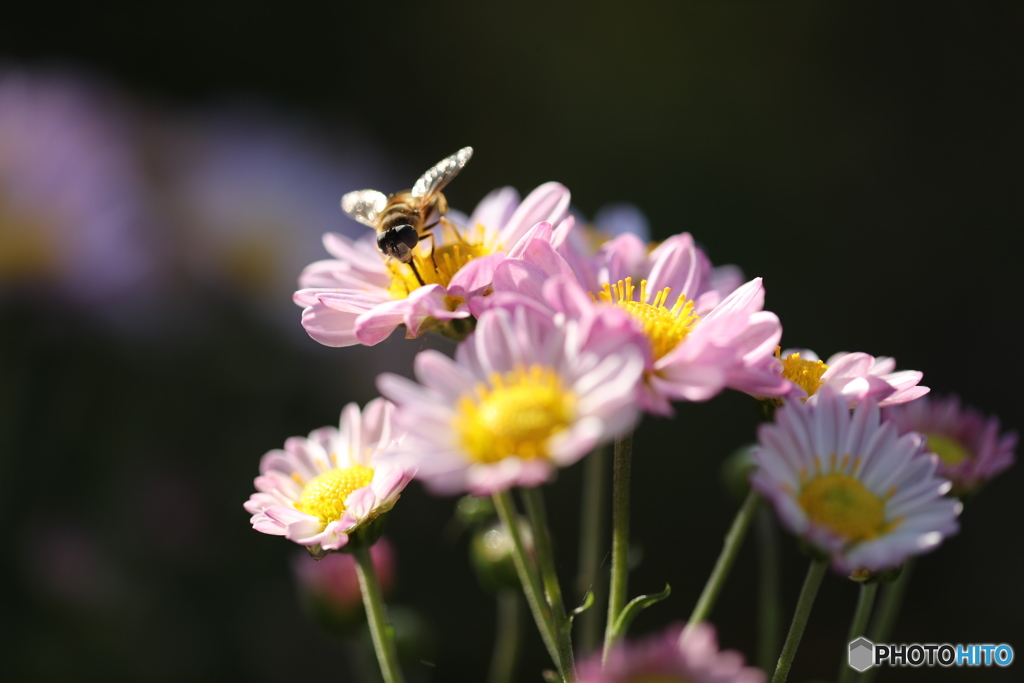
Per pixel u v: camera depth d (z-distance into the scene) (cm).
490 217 27
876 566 23
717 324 23
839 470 23
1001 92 77
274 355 47
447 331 25
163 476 43
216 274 46
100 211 40
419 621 29
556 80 77
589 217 73
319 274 27
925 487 23
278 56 77
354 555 25
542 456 23
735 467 29
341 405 49
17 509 40
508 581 28
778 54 77
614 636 24
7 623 39
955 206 73
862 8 78
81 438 42
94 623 40
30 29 70
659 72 77
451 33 79
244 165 50
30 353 40
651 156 74
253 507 25
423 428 23
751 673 22
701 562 52
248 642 43
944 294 69
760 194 73
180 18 74
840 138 75
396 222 28
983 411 64
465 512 28
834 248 71
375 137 75
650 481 55
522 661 46
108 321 41
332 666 43
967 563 53
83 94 47
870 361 25
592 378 23
